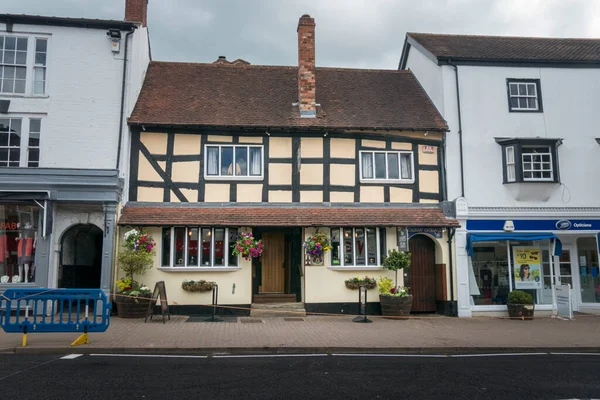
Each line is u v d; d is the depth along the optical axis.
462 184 13.84
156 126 12.93
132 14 14.44
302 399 5.59
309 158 13.52
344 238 13.32
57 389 5.79
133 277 12.34
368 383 6.37
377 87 15.96
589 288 14.61
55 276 11.90
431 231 13.55
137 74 13.69
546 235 13.69
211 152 13.30
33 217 11.91
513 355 8.66
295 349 8.58
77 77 12.77
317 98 14.95
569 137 14.23
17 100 12.45
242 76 15.83
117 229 12.20
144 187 12.84
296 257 13.79
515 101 14.40
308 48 14.29
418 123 13.97
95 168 12.19
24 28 12.66
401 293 12.66
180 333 9.73
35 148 12.46
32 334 9.42
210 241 12.83
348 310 13.02
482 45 15.86
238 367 7.21
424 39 16.41
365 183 13.61
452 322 12.24
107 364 7.23
